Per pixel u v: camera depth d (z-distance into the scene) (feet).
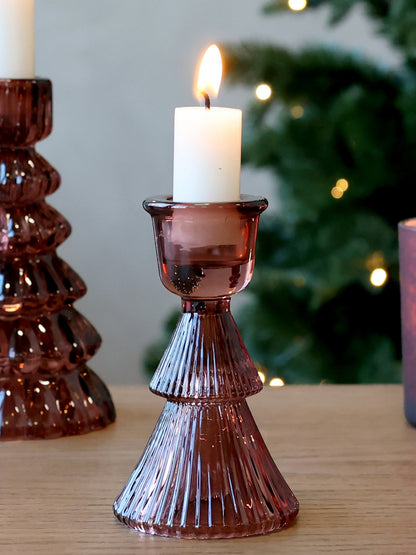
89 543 1.64
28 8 2.06
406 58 3.61
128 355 5.94
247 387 1.64
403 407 2.25
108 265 5.87
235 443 1.66
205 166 1.58
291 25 5.64
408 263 2.10
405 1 3.44
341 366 3.88
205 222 1.57
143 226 5.84
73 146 5.74
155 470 1.67
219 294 1.62
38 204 2.11
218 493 1.65
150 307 5.91
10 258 2.08
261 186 5.66
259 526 1.65
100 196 5.81
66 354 2.10
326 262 3.91
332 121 3.64
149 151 5.77
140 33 5.66
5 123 2.04
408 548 1.62
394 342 3.86
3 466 1.94
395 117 3.62
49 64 5.65
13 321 2.09
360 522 1.71
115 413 2.19
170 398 1.65
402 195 3.73
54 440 2.08
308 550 1.62
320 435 2.09
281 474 1.79
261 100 3.75
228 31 5.67
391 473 1.90
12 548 1.63
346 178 3.71
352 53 3.69
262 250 3.99
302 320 3.93
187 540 1.64
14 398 2.08
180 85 5.72
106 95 5.70
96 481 1.87
